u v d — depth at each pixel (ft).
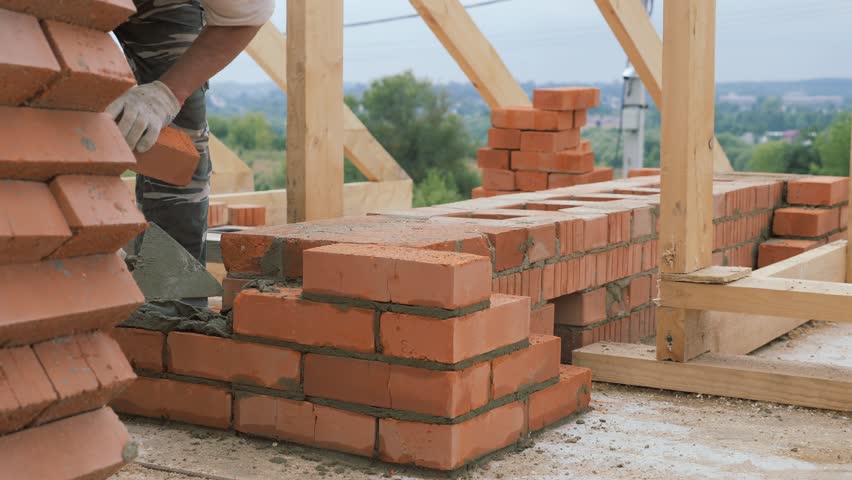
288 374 8.89
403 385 8.30
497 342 8.70
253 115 181.06
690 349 11.58
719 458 8.98
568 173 25.71
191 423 9.52
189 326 9.45
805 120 193.06
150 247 10.37
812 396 10.80
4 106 4.93
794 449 9.30
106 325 5.37
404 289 8.21
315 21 12.75
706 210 11.68
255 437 9.16
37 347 4.98
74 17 5.14
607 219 12.91
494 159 26.61
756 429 9.98
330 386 8.67
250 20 9.29
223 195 26.96
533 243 11.33
